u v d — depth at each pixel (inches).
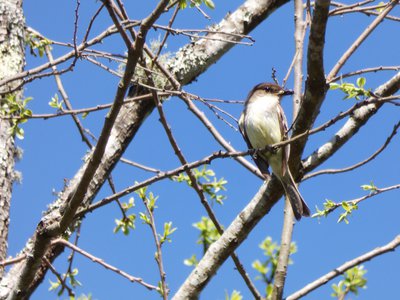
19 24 463.5
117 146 439.8
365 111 410.0
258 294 398.9
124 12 384.8
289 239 397.4
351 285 419.2
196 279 402.0
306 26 443.8
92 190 429.1
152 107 450.0
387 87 407.5
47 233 358.9
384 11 395.9
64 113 380.2
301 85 431.2
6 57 450.6
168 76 405.1
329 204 420.5
